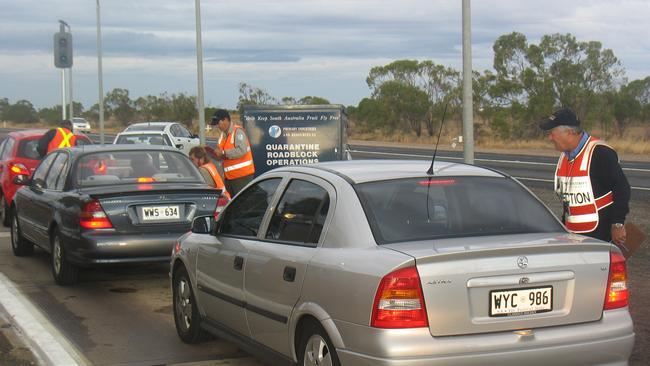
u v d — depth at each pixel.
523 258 4.61
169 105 68.00
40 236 10.25
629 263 10.17
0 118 104.50
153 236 8.83
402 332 4.39
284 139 14.91
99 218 8.77
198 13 20.45
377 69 57.50
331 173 5.50
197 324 6.83
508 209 5.34
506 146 41.44
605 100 43.34
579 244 4.75
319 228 5.19
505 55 44.00
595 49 42.62
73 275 9.47
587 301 4.75
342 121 14.90
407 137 51.16
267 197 6.01
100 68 30.97
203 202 9.16
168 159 10.05
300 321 5.11
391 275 4.43
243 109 14.91
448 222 5.09
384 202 5.09
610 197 6.29
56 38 24.08
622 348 4.81
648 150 34.84
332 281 4.77
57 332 7.43
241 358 6.58
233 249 6.03
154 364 6.40
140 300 8.87
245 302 5.79
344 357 4.64
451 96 51.50
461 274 4.47
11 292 9.23
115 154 9.94
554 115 6.38
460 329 4.47
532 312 4.61
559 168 6.54
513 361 4.52
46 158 11.08
